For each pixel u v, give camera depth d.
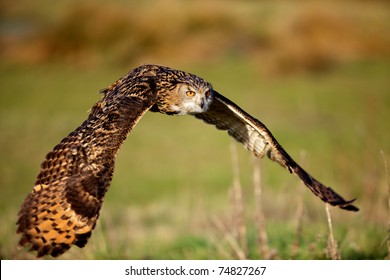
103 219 23.81
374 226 20.12
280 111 55.19
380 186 24.27
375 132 40.84
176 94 13.38
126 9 88.19
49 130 52.31
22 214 9.62
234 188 19.61
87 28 84.38
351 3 88.94
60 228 9.55
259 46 79.94
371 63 71.38
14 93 66.12
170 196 36.38
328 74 67.31
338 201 12.20
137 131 51.22
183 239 22.05
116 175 41.75
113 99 11.36
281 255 18.84
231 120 14.30
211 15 86.31
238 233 20.47
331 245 16.56
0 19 98.31
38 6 102.44
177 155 45.03
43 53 82.31
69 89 67.56
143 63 13.93
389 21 83.12
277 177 36.50
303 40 75.94
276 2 96.00
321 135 46.31
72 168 9.86
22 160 44.94
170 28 83.94
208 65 73.88
